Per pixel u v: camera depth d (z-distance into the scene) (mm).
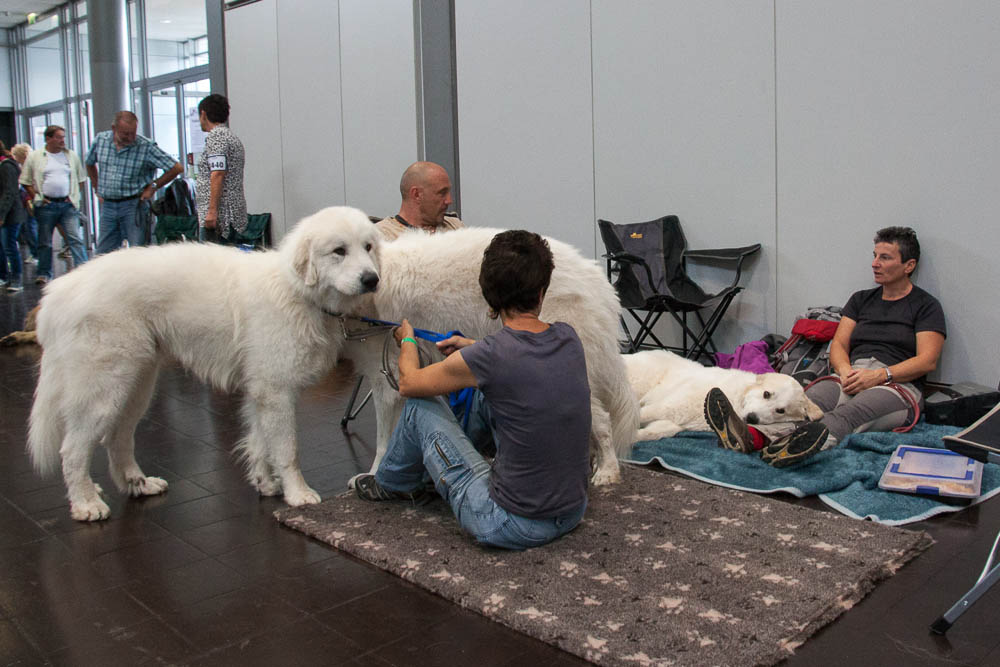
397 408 3170
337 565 2604
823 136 4922
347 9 7789
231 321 2992
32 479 3520
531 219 6590
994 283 4391
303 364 3000
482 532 2533
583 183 6191
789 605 2191
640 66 5707
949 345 4605
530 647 2078
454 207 7176
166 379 5488
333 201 8398
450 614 2264
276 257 3020
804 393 3615
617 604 2219
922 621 2162
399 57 7383
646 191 5820
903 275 4102
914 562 2523
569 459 2463
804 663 1971
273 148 8977
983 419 2344
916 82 4520
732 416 3486
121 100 13898
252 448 3225
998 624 2141
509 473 2479
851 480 3162
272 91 8844
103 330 2869
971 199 4414
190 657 2068
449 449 2635
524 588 2324
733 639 2021
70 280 2939
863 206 4820
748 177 5289
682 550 2564
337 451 3879
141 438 4152
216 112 7102
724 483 3225
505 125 6621
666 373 4184
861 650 2025
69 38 17734
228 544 2789
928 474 3127
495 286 2420
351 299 2930
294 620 2250
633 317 5969
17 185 10078
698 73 5422
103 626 2238
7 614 2316
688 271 5668
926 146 4531
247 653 2084
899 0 4520
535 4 6246
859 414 3682
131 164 7984
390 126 7617
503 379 2371
